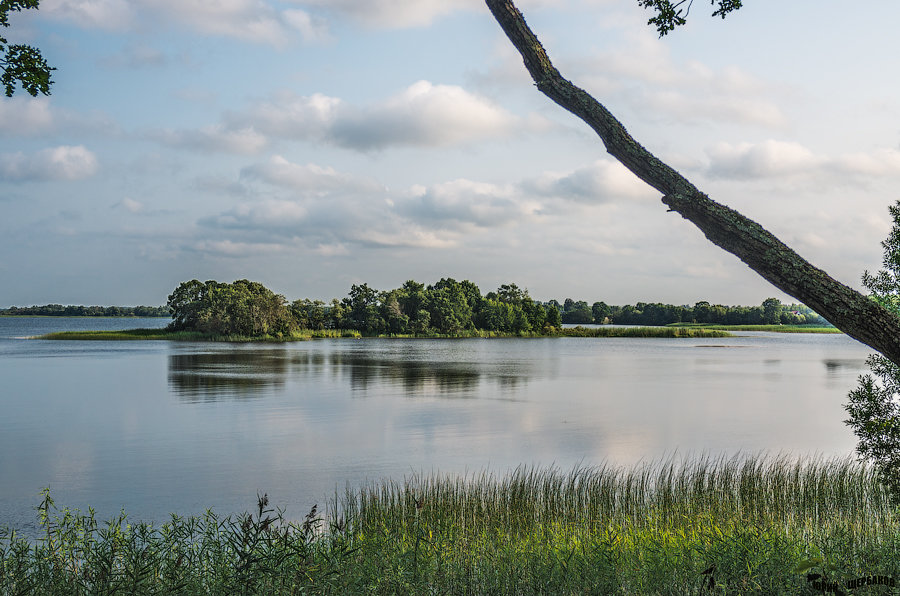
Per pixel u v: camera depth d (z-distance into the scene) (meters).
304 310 159.75
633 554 6.37
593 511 11.88
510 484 13.23
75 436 23.44
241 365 58.62
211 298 132.25
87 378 45.06
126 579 4.93
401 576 5.04
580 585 5.58
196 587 4.90
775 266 3.60
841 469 14.70
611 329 182.88
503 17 4.06
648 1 4.93
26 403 32.06
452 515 11.05
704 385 43.56
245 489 16.06
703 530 8.99
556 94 4.03
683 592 5.34
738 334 195.25
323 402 32.78
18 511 13.93
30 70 6.27
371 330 159.00
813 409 31.64
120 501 15.02
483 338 164.50
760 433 24.67
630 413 29.69
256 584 4.63
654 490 13.73
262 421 26.83
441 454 20.45
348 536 6.17
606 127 3.94
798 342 138.50
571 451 20.98
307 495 15.49
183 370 52.44
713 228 3.76
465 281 191.88
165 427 25.28
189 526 6.36
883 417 7.42
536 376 49.72
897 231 7.59
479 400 34.06
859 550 6.39
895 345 3.35
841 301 3.47
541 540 8.27
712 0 4.83
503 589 5.48
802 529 8.95
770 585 5.14
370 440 22.70
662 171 3.84
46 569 5.25
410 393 37.25
